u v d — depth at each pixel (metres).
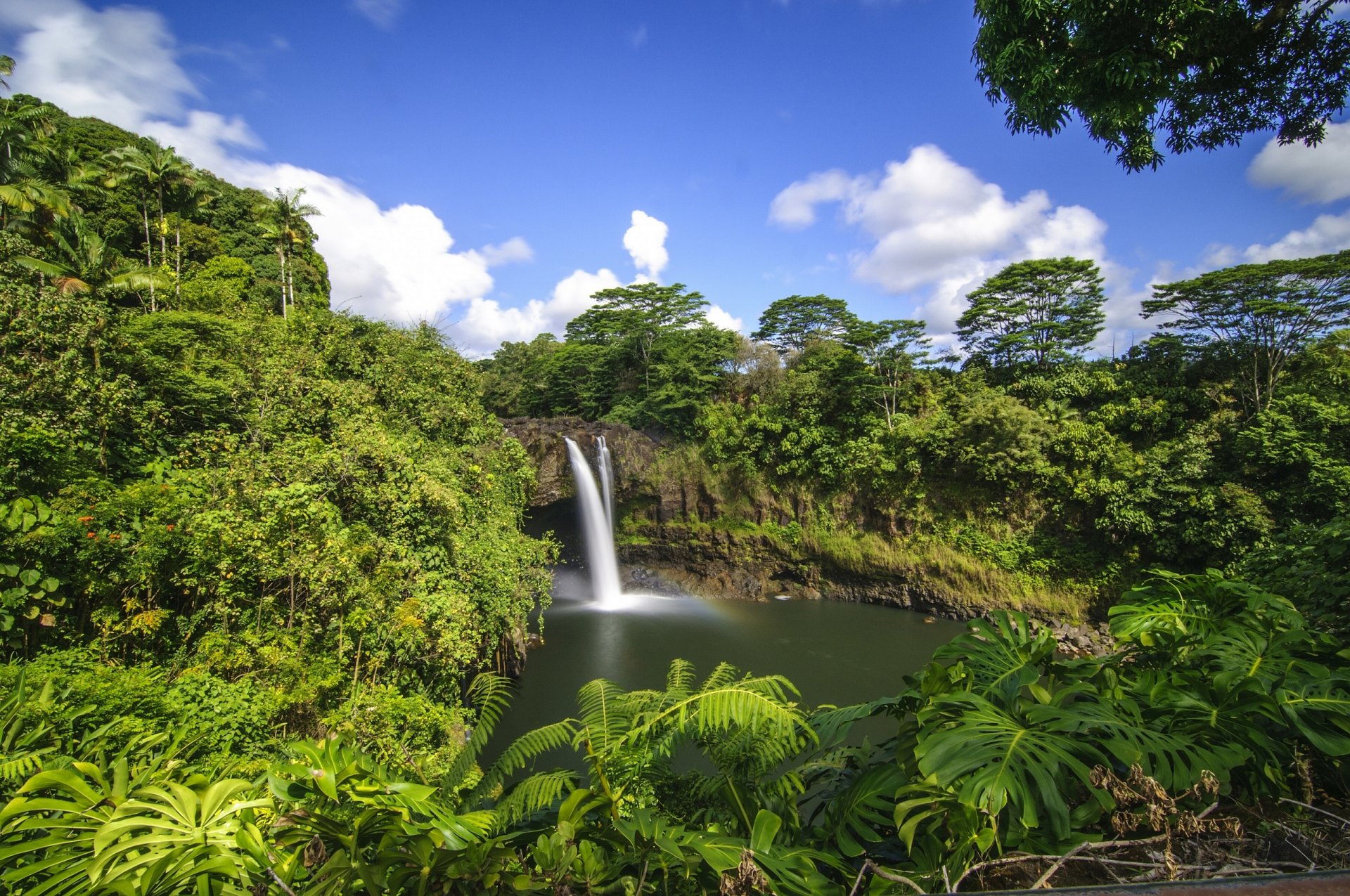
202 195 29.77
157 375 12.98
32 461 8.57
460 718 10.29
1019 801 2.02
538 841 2.08
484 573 14.12
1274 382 26.53
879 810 2.53
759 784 2.77
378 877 1.79
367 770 2.17
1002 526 27.38
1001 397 27.86
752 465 32.97
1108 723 2.38
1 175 19.83
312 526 10.45
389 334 18.80
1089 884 2.04
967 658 3.21
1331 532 5.04
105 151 32.38
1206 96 5.51
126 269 22.69
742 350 38.81
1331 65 5.05
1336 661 2.93
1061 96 5.21
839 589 30.84
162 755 2.65
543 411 44.97
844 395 31.72
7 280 11.91
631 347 39.53
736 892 1.88
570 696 18.14
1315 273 25.08
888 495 29.73
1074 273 34.66
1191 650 3.27
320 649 9.90
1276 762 2.36
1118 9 4.66
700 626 26.05
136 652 8.72
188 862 1.73
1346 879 0.94
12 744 3.76
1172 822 2.03
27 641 7.65
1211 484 23.08
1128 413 26.97
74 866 1.73
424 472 13.94
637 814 2.27
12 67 21.48
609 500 32.97
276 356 15.12
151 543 8.72
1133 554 24.16
